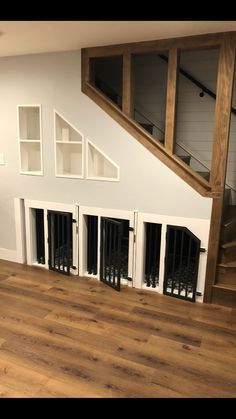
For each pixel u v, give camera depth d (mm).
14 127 3424
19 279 3309
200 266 2869
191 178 2781
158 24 2295
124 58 2814
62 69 3053
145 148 2893
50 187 3396
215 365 2082
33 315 2615
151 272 3307
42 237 3691
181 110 3920
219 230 2760
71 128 3336
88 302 2859
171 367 2051
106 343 2277
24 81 3250
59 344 2252
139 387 1877
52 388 1852
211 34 2488
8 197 3662
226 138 2611
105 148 3047
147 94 4047
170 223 2930
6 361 2066
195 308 2807
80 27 2359
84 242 3383
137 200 3029
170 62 2674
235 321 2613
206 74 3760
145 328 2477
